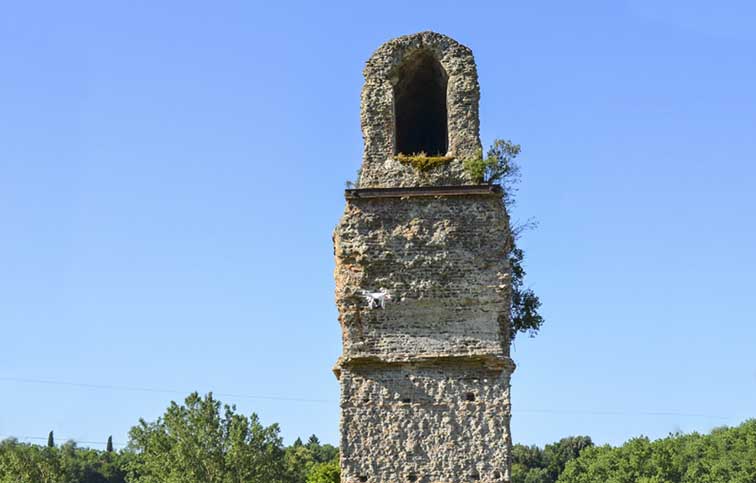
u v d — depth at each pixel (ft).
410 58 105.60
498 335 96.02
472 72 104.01
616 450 480.64
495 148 102.89
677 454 467.11
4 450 347.36
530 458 590.55
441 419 94.84
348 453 94.58
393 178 101.50
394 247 98.27
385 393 95.71
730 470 426.10
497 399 95.04
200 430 286.66
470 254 97.91
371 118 103.35
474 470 93.56
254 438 290.35
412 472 93.81
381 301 96.84
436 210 99.09
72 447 510.17
